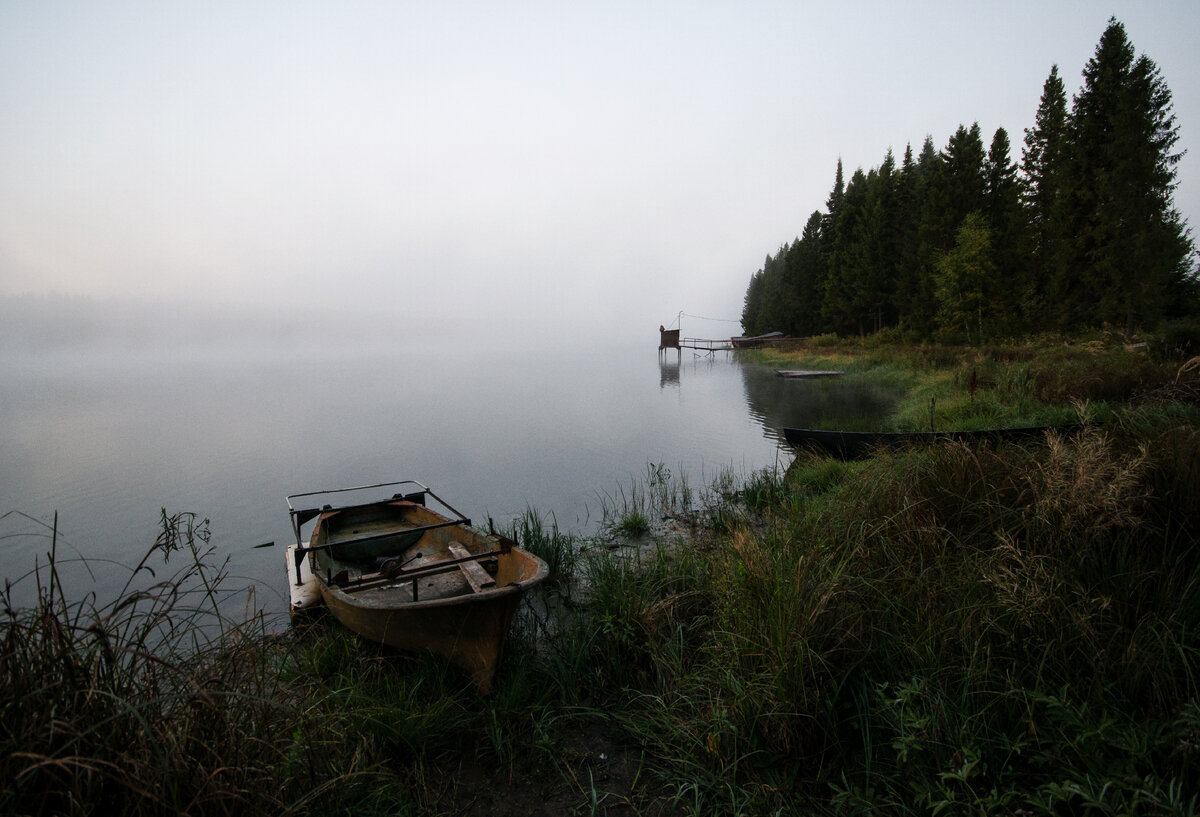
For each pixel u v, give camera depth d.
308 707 3.23
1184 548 3.54
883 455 7.02
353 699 3.75
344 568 6.47
